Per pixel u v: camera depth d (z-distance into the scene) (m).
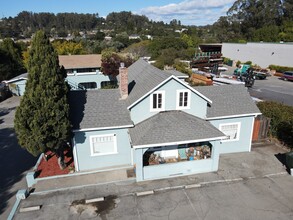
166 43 71.44
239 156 17.78
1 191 14.52
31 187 14.55
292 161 15.30
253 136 19.92
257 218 11.84
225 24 101.00
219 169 16.08
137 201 13.18
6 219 12.18
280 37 71.81
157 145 14.15
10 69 47.66
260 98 32.56
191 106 17.02
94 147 16.12
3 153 19.38
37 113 13.16
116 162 16.72
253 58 60.28
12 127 25.09
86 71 40.25
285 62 51.50
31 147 13.50
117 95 18.45
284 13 87.19
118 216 12.12
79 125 15.27
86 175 15.65
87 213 12.35
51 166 16.69
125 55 48.50
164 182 14.81
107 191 14.05
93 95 18.06
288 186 14.26
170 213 12.27
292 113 19.67
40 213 12.39
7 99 36.97
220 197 13.40
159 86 15.85
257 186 14.30
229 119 17.61
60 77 14.39
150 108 16.45
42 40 13.68
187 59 64.50
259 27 90.19
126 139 16.33
